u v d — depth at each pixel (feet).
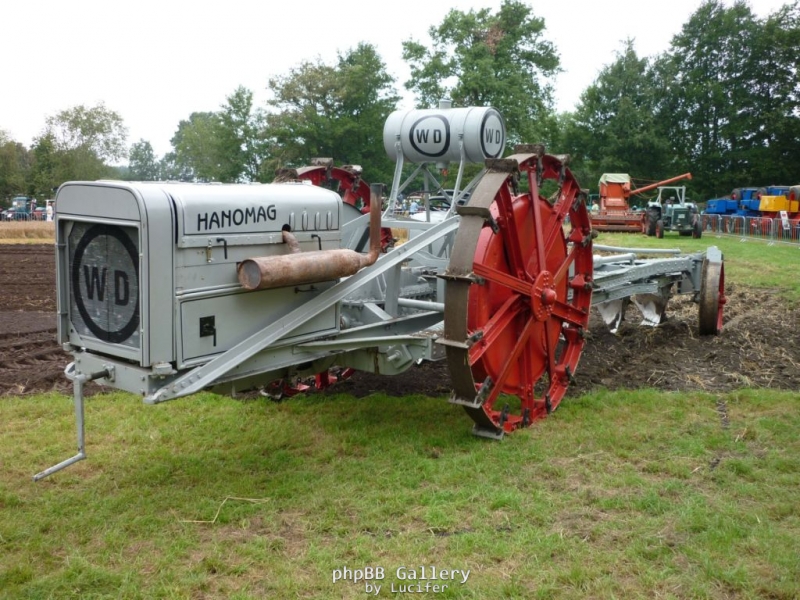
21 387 23.70
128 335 14.02
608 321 32.27
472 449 17.57
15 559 12.70
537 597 11.40
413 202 31.14
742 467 16.11
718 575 11.89
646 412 20.53
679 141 173.17
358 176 25.98
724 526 13.41
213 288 14.56
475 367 18.08
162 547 13.05
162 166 359.87
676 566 12.23
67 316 15.14
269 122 146.72
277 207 15.74
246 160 175.63
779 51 167.22
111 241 14.07
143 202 13.35
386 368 18.52
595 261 28.96
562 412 20.62
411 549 12.82
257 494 15.21
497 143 22.26
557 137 146.20
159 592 11.61
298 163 149.69
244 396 22.26
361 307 19.58
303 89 145.59
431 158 22.39
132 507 14.61
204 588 11.82
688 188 171.01
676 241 86.28
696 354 28.12
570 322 22.04
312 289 16.65
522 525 13.67
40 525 13.85
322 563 12.34
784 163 164.66
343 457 17.43
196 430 19.24
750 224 98.22
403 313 21.49
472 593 11.49
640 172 169.07
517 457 16.98
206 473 16.39
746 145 171.22
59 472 16.47
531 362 19.79
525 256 19.58
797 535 13.19
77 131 184.65
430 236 19.48
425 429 19.20
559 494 14.98
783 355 27.76
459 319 16.90
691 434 18.67
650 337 31.01
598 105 171.42
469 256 16.92
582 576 11.86
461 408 20.93
